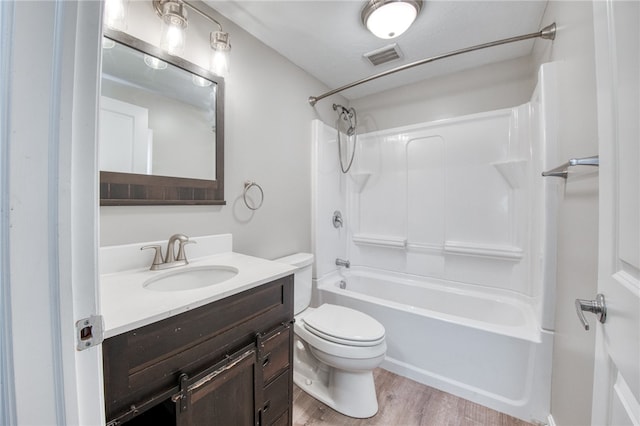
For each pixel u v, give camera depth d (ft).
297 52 5.99
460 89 7.00
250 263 4.02
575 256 3.47
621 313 1.66
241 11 4.67
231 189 4.93
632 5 1.52
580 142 3.33
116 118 3.44
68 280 1.23
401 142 7.84
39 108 1.11
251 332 3.12
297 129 6.60
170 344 2.35
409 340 5.54
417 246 7.61
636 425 1.49
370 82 7.61
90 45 1.24
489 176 6.57
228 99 4.86
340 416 4.54
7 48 1.05
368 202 8.46
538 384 4.38
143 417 2.59
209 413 2.66
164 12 3.57
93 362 1.37
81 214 1.28
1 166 1.05
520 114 6.09
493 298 6.39
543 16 4.83
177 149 4.07
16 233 1.08
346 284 8.02
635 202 1.52
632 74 1.54
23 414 1.12
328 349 4.45
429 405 4.79
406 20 4.54
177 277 3.67
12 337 1.09
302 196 6.78
